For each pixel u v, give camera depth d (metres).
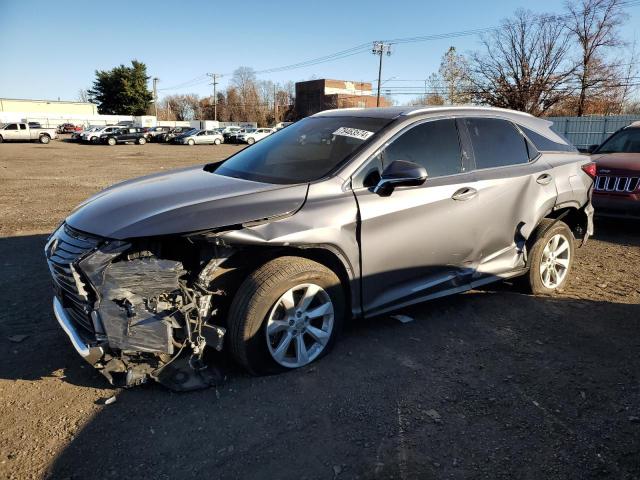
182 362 3.23
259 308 3.12
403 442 2.73
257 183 3.56
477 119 4.38
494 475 2.50
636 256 6.38
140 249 2.97
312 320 3.47
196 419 2.89
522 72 39.59
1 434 2.74
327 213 3.33
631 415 3.00
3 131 42.12
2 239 7.05
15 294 4.78
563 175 4.79
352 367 3.48
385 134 3.77
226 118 105.25
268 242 3.06
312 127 4.33
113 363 3.04
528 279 4.79
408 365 3.53
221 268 3.21
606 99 39.69
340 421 2.90
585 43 38.62
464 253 4.12
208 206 3.12
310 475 2.49
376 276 3.64
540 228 4.73
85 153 31.39
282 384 3.25
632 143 8.30
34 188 13.30
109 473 2.48
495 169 4.33
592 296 4.91
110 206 3.25
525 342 3.91
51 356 3.59
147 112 93.50
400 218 3.64
